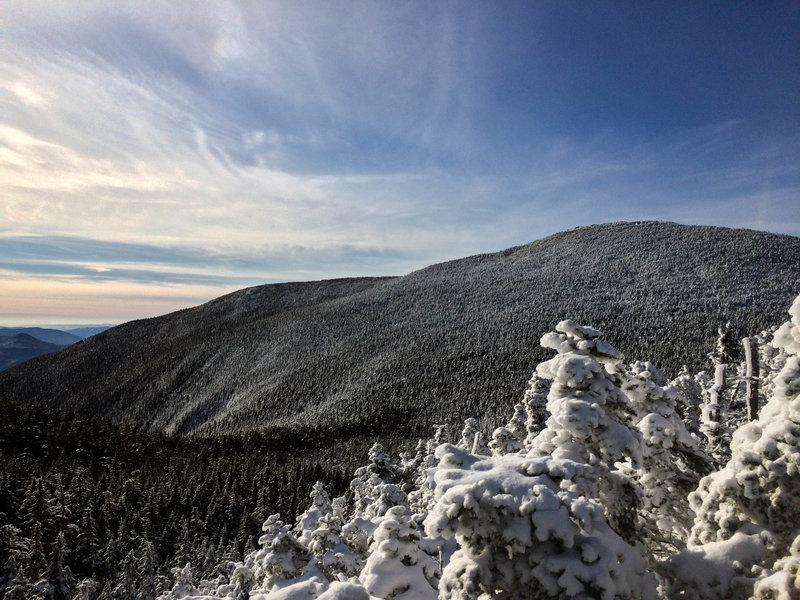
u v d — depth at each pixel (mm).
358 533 17141
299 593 9008
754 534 7758
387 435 152625
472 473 7504
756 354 16203
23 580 37406
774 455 7777
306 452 138875
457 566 7035
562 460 7516
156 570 53625
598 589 6273
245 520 69438
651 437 10781
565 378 9438
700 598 7477
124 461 101188
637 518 8578
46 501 61594
